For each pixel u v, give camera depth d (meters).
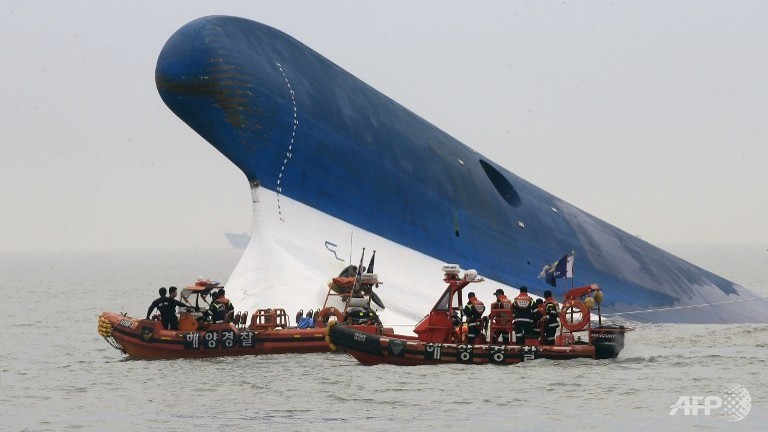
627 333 94.56
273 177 88.00
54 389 63.41
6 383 66.56
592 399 55.91
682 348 76.94
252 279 82.19
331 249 87.75
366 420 52.25
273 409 55.00
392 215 96.12
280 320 73.38
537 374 62.22
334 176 92.56
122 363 71.38
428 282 93.62
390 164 99.12
